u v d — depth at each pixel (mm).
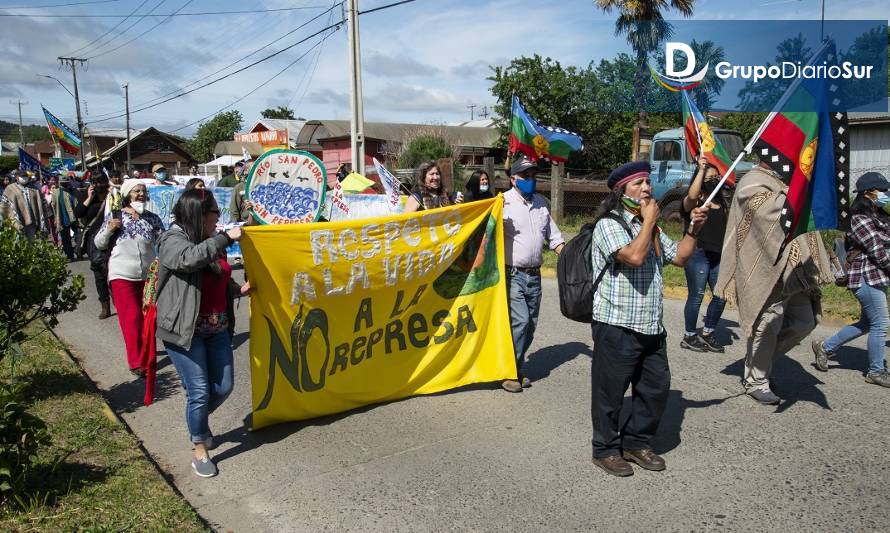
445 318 5656
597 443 4281
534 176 5711
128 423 5332
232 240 4266
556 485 4117
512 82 26094
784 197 4977
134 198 6484
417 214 5289
